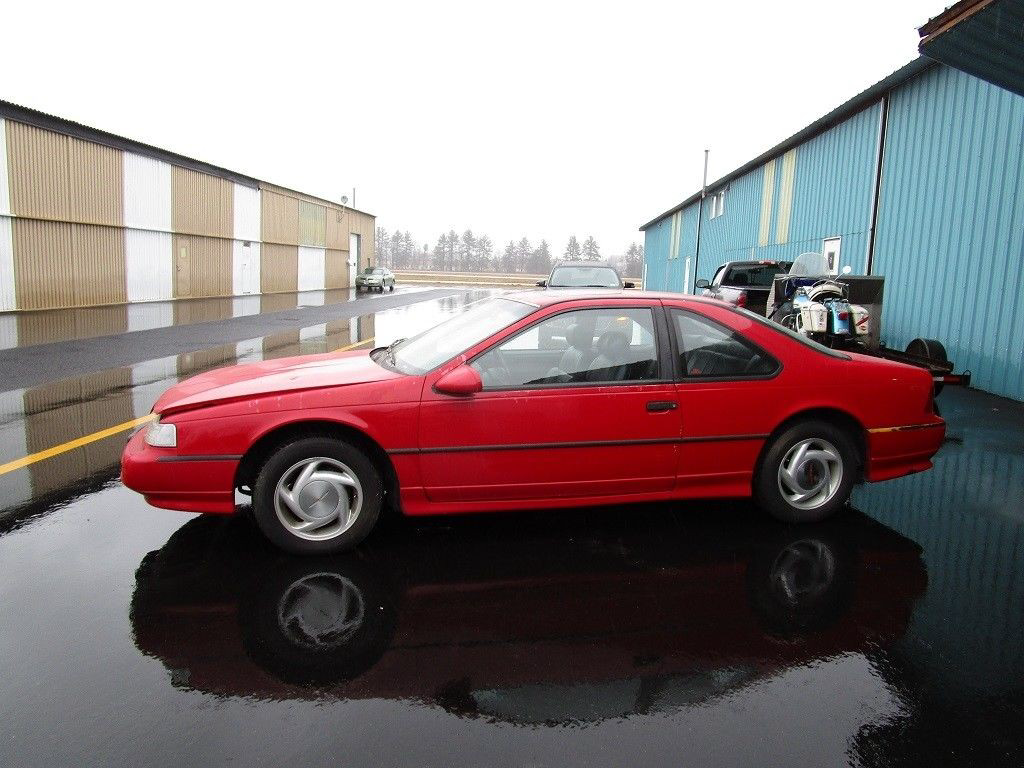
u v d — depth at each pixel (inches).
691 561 146.0
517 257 5590.6
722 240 970.7
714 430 156.7
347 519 145.3
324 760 85.9
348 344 520.7
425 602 127.0
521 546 152.3
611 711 96.7
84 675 102.5
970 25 224.5
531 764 85.8
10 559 141.7
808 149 642.2
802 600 129.6
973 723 95.3
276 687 100.7
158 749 87.2
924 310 422.6
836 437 164.2
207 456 139.1
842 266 558.3
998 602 129.8
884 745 90.6
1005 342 341.7
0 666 104.2
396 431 142.9
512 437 146.9
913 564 145.9
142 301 940.6
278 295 1269.7
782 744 90.4
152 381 347.6
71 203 793.6
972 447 239.1
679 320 159.0
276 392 142.5
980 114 370.6
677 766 86.0
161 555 144.9
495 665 107.3
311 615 121.6
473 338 158.2
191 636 113.8
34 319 662.5
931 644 115.2
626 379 153.4
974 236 372.8
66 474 195.9
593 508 176.2
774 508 164.4
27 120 721.0
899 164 461.7
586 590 132.6
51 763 84.3
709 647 113.5
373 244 2057.1
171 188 990.4
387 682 102.3
